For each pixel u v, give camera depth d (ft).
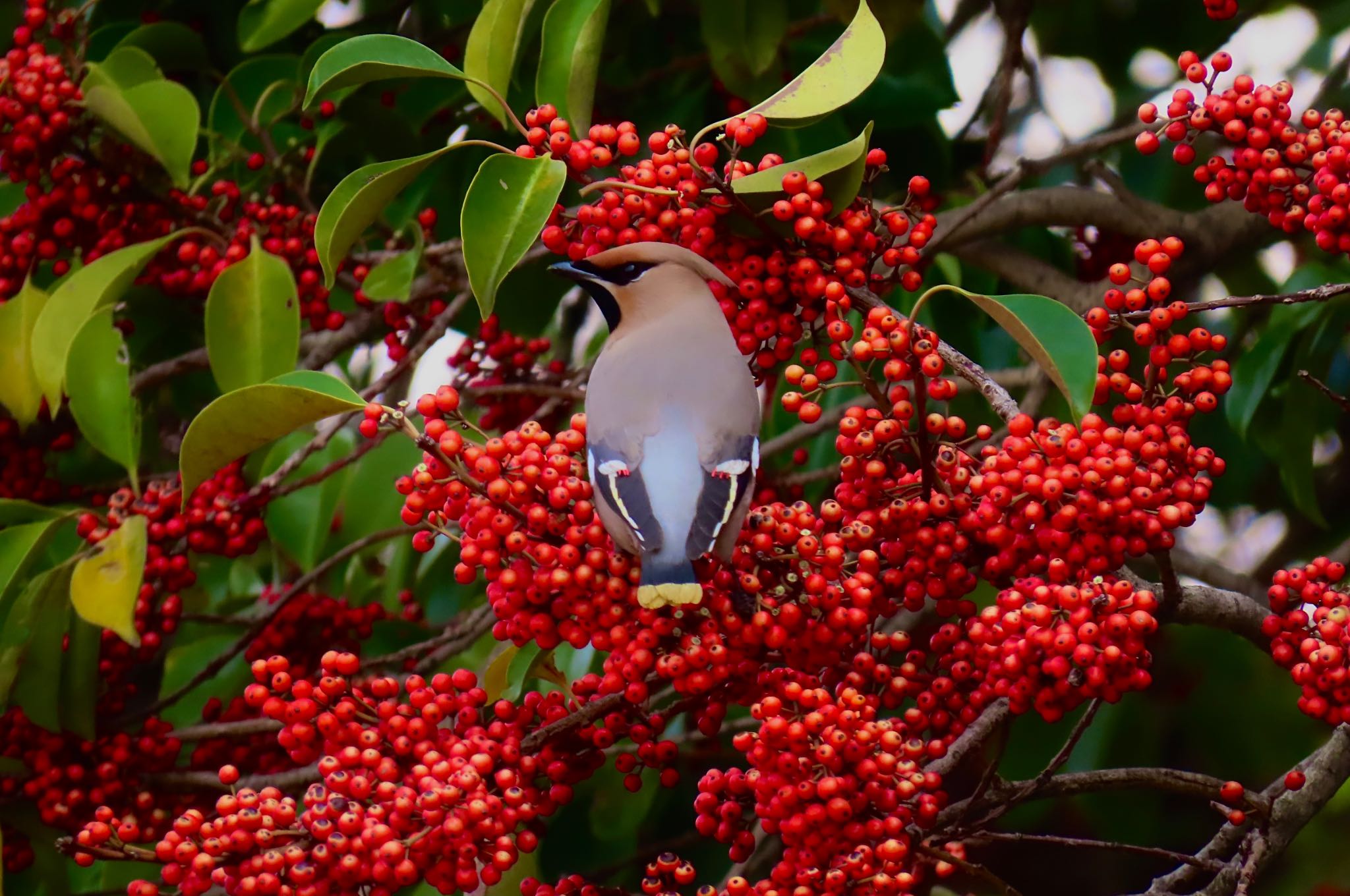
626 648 24.12
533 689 37.37
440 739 24.27
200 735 33.65
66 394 36.88
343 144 38.45
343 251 27.45
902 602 26.99
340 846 22.08
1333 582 25.76
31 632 30.94
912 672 25.17
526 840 24.64
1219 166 26.30
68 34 36.19
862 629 24.40
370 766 23.35
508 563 24.34
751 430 26.43
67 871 35.19
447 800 22.41
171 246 37.78
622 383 26.76
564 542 24.14
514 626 24.41
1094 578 23.25
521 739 24.71
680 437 25.70
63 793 32.65
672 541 23.34
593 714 24.71
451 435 23.47
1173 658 44.04
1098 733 41.55
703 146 26.53
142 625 34.22
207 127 39.55
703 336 27.32
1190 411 24.56
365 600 44.29
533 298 39.83
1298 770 27.22
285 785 33.04
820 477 38.68
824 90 26.43
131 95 35.17
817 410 24.56
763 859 38.83
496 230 25.61
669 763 25.64
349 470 41.98
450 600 44.55
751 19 36.04
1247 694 43.70
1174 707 43.93
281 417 25.00
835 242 26.68
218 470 26.02
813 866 23.00
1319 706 24.77
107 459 43.65
